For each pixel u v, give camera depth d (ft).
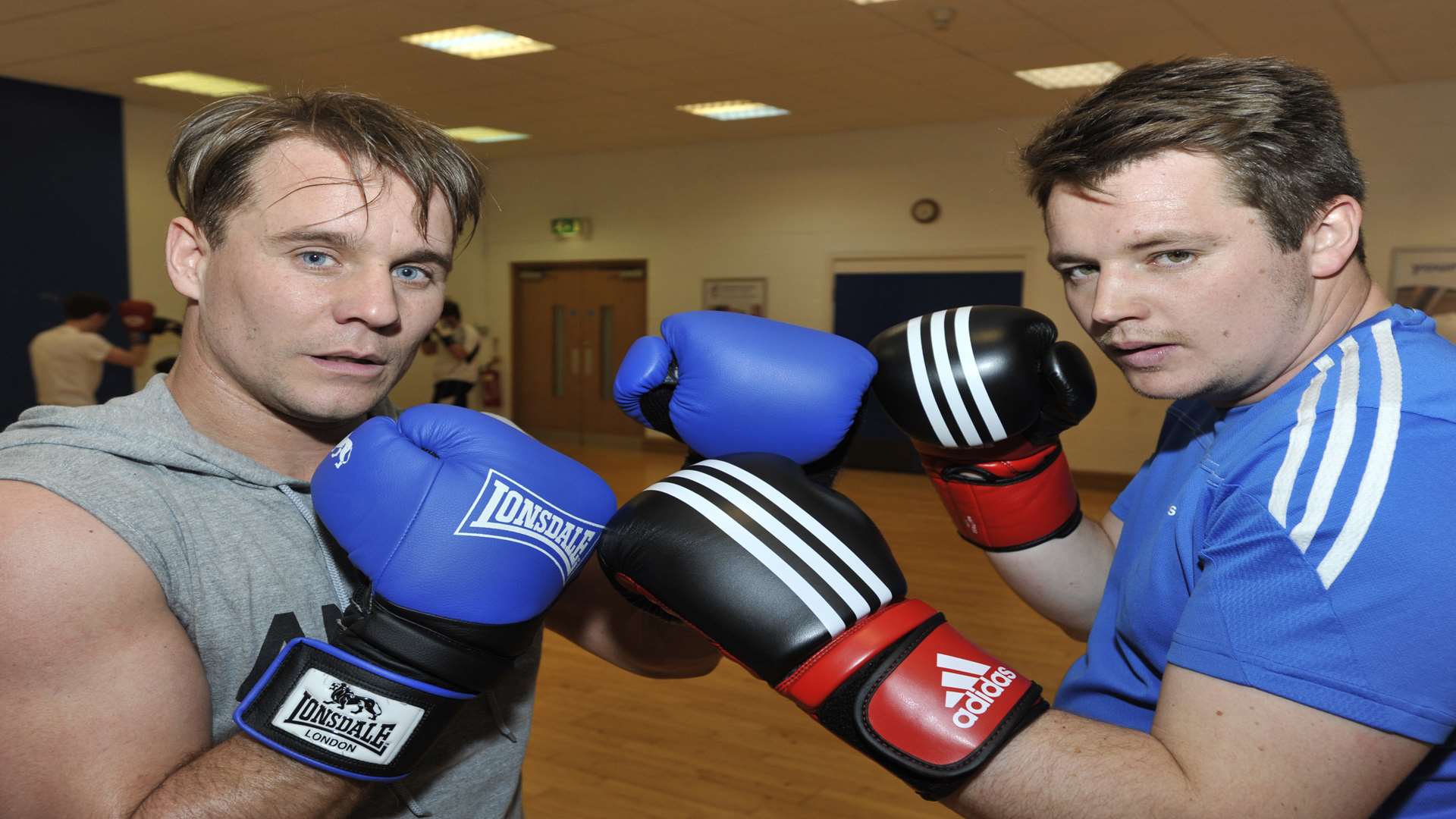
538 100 20.43
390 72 18.19
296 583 2.36
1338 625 2.00
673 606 2.34
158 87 20.08
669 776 7.35
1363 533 2.01
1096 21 14.57
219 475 2.31
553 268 28.35
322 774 2.06
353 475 2.19
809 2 13.97
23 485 2.00
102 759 1.93
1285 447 2.23
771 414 2.64
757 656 2.24
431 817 2.58
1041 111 21.03
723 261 25.59
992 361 2.89
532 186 28.22
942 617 2.39
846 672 2.22
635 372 2.77
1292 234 2.30
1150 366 2.47
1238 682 2.06
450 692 2.16
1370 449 2.07
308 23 15.20
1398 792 2.33
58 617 1.91
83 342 16.44
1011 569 3.34
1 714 1.88
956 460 3.30
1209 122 2.24
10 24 15.39
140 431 2.20
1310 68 2.38
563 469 2.37
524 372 29.27
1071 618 3.37
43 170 20.10
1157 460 3.10
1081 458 21.49
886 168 23.27
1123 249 2.36
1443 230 17.80
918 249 23.00
